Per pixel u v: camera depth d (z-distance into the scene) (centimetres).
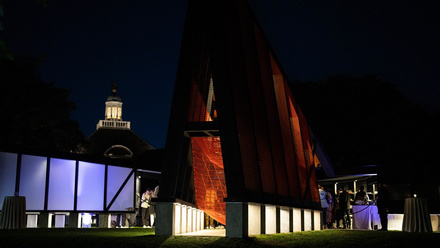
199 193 1677
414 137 4359
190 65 1379
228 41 1373
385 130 4391
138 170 2925
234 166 1264
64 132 4222
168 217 1348
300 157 2188
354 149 4397
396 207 2392
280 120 1898
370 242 1282
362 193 2302
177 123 1373
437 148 4294
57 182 2394
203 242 1158
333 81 4566
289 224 1703
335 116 4494
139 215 2883
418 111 4438
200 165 1653
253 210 1346
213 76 1309
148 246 1080
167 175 1362
